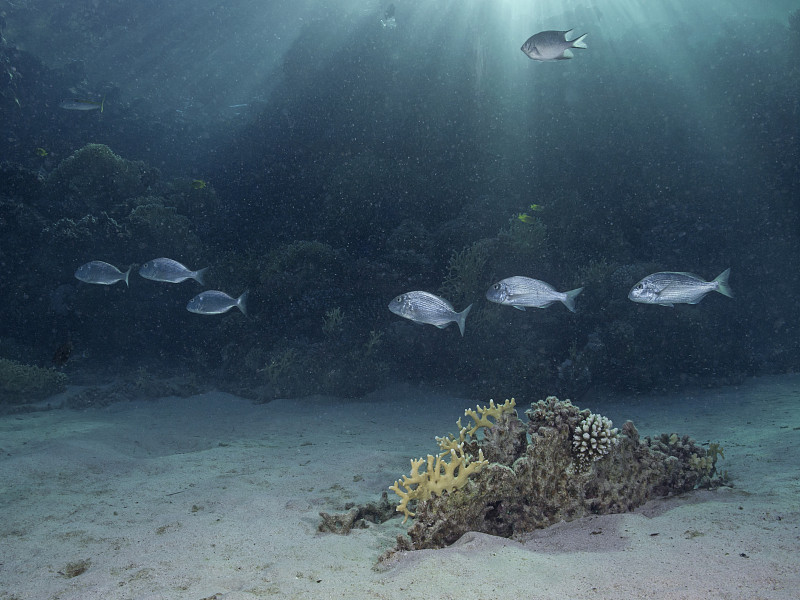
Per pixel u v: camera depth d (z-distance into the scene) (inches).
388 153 721.0
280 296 575.8
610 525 161.5
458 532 158.4
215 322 611.8
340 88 776.9
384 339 546.6
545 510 172.6
